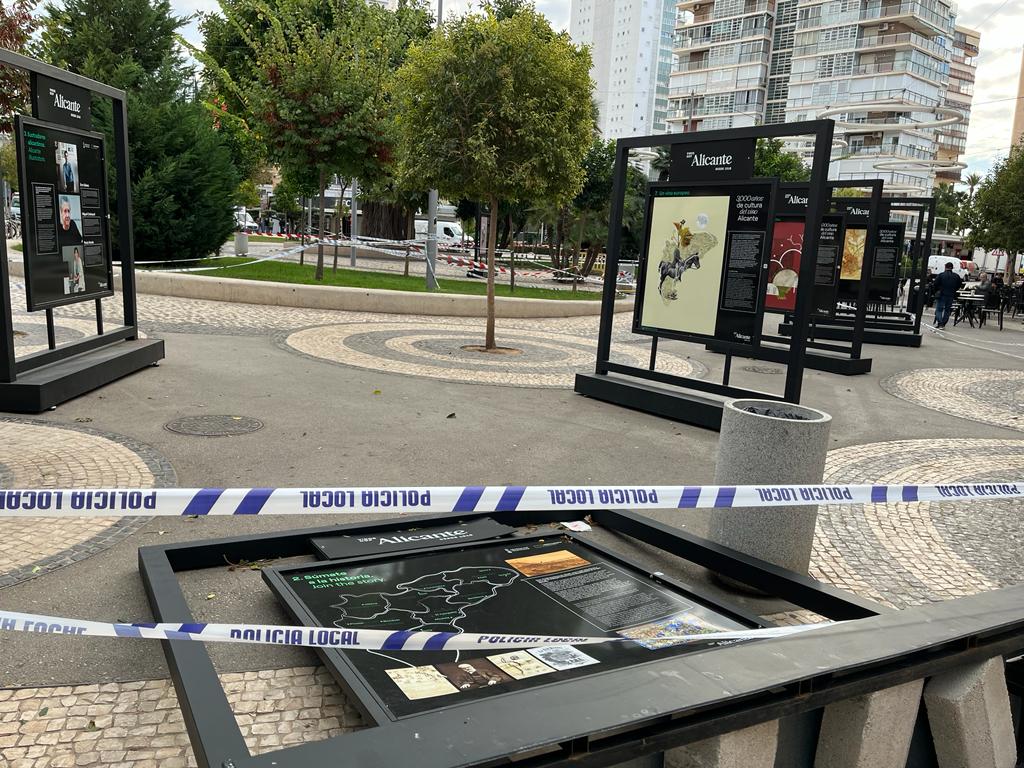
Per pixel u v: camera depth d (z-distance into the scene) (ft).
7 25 43.70
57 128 25.17
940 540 17.99
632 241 111.45
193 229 63.87
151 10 77.46
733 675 8.16
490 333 41.88
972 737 9.71
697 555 14.55
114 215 59.77
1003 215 115.85
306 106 59.52
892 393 37.86
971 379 43.60
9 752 8.63
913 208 59.26
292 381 30.09
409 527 15.23
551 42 37.60
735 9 325.83
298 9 83.41
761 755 8.25
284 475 19.08
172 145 62.23
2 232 22.63
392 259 119.24
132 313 31.48
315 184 72.74
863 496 11.43
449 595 11.87
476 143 35.35
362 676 9.31
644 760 8.23
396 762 6.53
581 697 7.63
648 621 11.21
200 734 7.63
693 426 27.40
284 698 9.99
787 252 46.11
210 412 24.63
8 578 12.89
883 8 288.71
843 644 9.04
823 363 43.91
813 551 16.93
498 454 22.33
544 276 95.20
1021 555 17.25
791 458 14.06
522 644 9.99
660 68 477.77
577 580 12.61
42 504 7.74
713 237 27.37
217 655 10.93
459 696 8.90
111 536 14.93
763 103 329.93
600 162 97.14
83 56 73.97
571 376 35.81
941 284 75.92
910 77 290.76
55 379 23.71
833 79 304.30
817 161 23.79
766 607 13.82
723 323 27.27
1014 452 26.68
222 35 96.78
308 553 14.40
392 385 30.76
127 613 11.93
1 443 20.02
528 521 16.57
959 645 9.61
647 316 29.81
